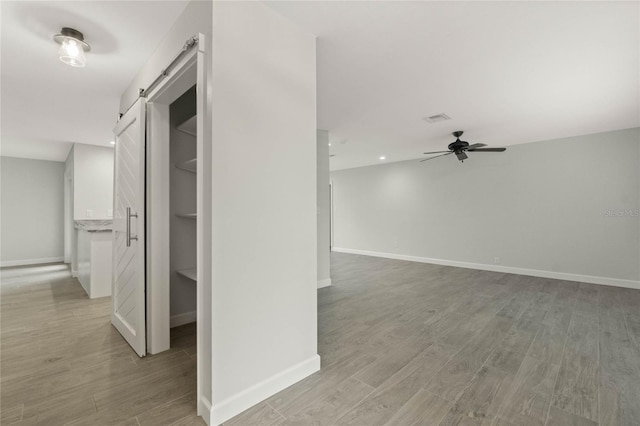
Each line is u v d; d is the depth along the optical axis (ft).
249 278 5.43
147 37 6.86
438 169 21.31
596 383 6.33
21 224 20.49
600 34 6.69
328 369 6.79
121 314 8.87
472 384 6.25
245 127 5.38
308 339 6.55
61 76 8.69
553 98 10.45
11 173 20.20
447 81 9.14
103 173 17.70
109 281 12.72
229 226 5.13
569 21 6.25
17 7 5.81
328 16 6.10
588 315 10.61
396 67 8.27
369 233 25.73
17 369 6.75
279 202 5.96
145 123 7.48
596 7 5.81
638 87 9.53
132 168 7.93
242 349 5.31
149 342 7.58
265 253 5.69
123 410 5.36
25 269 18.74
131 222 7.88
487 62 8.00
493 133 15.23
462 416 5.25
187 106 9.75
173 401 5.62
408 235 23.04
